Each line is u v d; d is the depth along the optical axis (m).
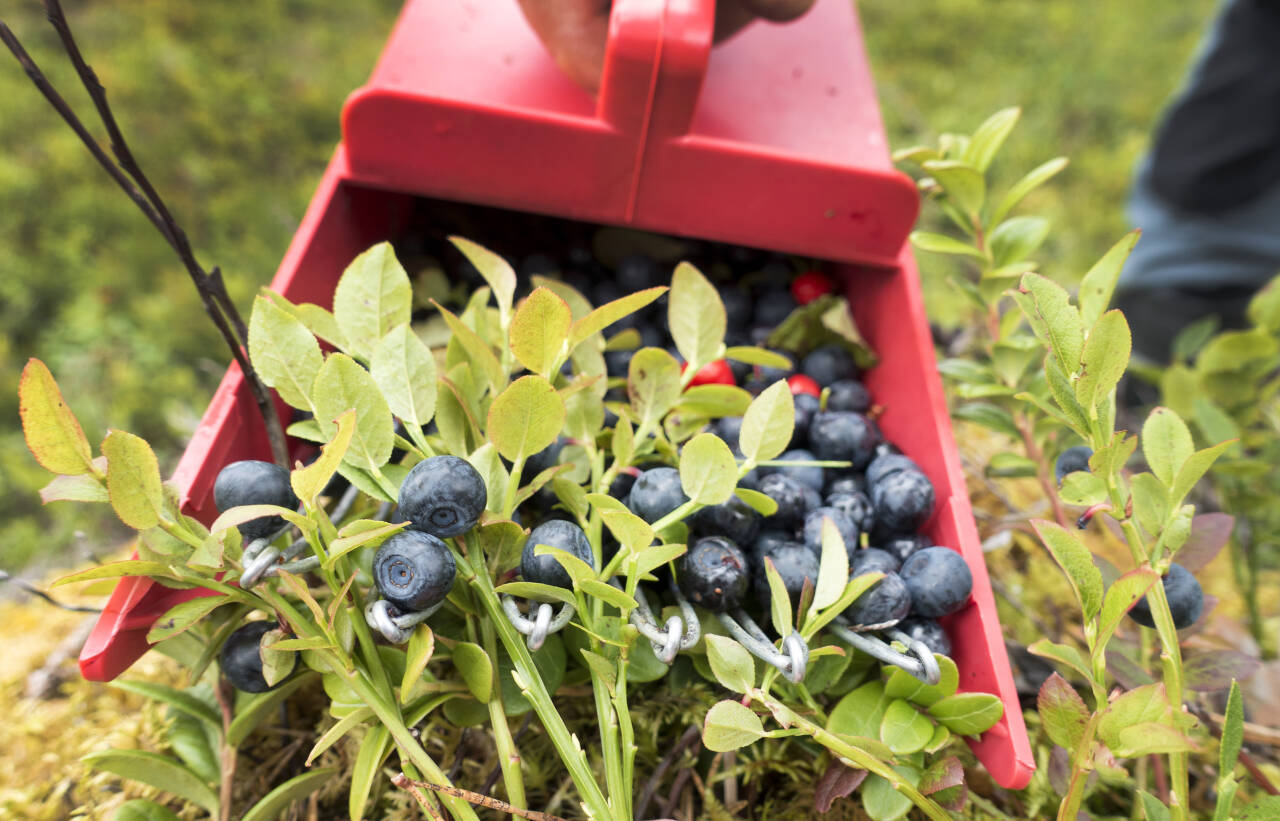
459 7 0.23
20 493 0.47
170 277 0.57
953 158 0.22
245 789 0.19
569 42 0.20
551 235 0.25
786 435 0.17
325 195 0.21
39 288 0.55
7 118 0.60
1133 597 0.14
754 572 0.17
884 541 0.19
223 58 0.70
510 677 0.16
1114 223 0.65
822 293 0.24
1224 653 0.17
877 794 0.16
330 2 0.79
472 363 0.18
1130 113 0.76
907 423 0.21
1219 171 0.40
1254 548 0.24
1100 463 0.15
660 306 0.24
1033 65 0.82
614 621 0.16
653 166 0.20
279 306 0.17
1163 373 0.26
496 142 0.20
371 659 0.15
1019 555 0.26
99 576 0.15
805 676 0.17
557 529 0.15
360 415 0.16
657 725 0.19
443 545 0.15
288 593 0.17
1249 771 0.19
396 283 0.17
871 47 0.83
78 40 0.67
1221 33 0.40
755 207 0.21
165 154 0.62
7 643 0.24
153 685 0.18
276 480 0.16
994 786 0.19
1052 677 0.15
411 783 0.15
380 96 0.20
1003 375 0.22
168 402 0.50
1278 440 0.26
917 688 0.16
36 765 0.21
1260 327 0.24
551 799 0.19
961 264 0.51
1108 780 0.18
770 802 0.19
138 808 0.17
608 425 0.19
